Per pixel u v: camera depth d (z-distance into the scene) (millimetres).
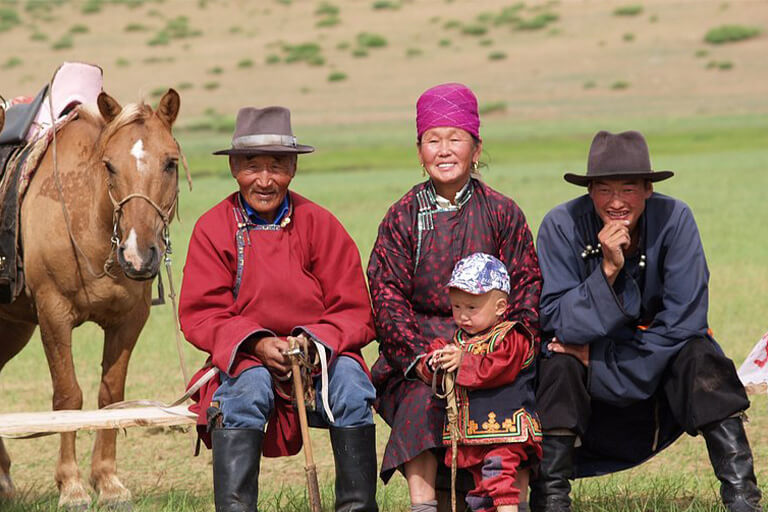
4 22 165750
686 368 8367
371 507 8289
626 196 8484
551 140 77812
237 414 8125
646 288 8680
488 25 151500
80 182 10352
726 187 42312
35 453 13102
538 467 8422
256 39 156500
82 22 169125
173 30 161000
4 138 11398
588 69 119000
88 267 10359
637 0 150750
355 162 66188
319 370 8414
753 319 18594
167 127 10016
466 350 8172
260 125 8609
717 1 144000
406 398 8422
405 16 165000
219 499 8062
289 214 8742
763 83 104812
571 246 8781
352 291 8727
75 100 11461
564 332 8461
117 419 8664
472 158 8758
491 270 8172
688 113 93312
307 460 8125
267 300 8531
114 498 10438
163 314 21938
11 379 16359
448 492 8852
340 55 137625
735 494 8148
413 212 8758
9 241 10758
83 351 18375
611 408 8906
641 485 10359
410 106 105812
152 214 9672
